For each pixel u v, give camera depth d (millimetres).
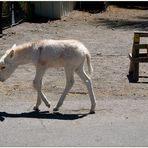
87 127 9109
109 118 9688
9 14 24031
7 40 19734
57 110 10258
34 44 10391
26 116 9844
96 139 8453
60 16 26609
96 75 13914
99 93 11828
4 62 10344
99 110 10281
